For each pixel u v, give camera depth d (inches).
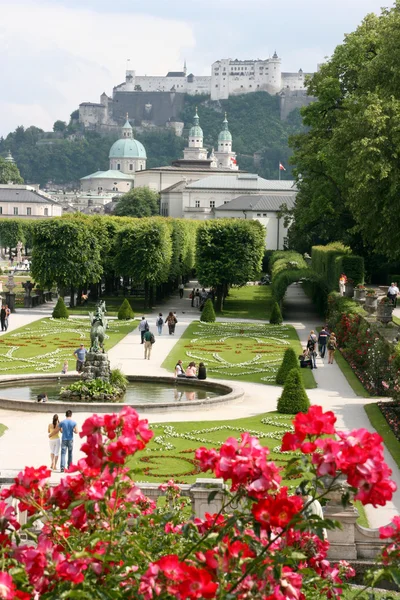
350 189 3154.5
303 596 462.6
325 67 3966.5
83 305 4665.4
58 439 1386.6
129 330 3580.2
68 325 3666.3
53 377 2351.1
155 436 1663.4
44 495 491.8
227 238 4441.4
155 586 426.0
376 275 4574.3
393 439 1563.7
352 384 2276.1
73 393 2052.2
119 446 456.1
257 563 450.6
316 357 2837.1
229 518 478.3
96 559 467.2
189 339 3302.2
